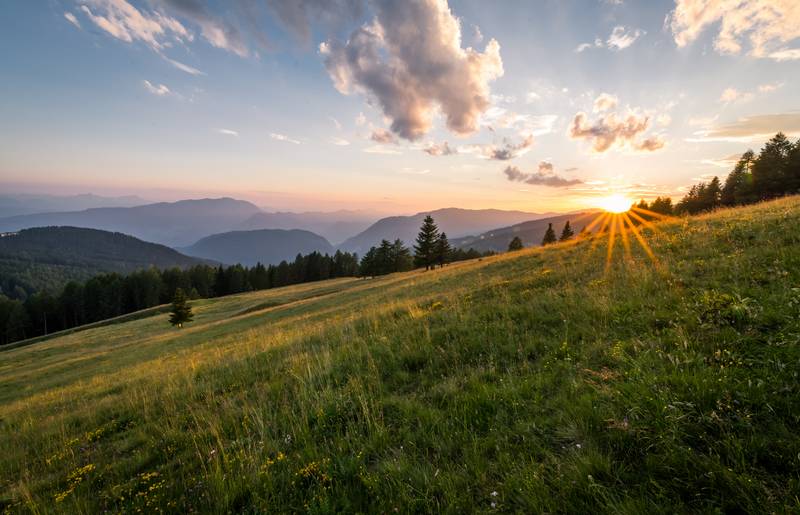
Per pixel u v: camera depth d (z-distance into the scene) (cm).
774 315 423
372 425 434
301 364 745
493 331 677
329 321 1658
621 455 297
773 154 5675
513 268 1830
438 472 322
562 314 670
